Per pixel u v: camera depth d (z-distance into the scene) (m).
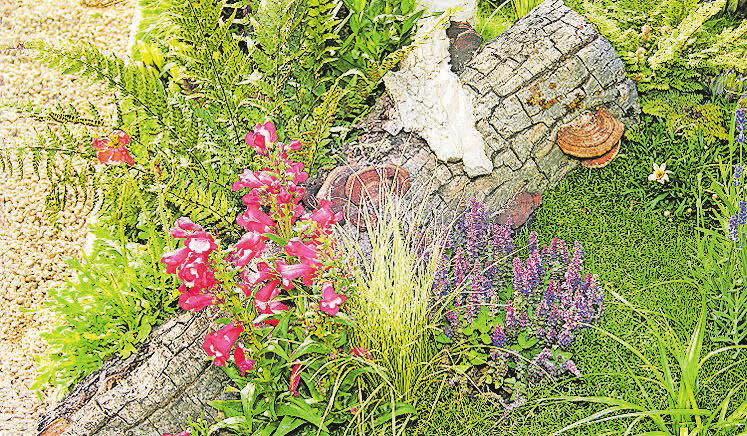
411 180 3.71
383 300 3.05
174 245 3.45
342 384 3.09
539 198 3.98
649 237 3.85
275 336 3.04
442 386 3.18
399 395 3.13
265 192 2.93
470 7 4.83
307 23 3.80
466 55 4.38
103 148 3.31
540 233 3.93
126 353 3.18
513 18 5.37
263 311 2.91
